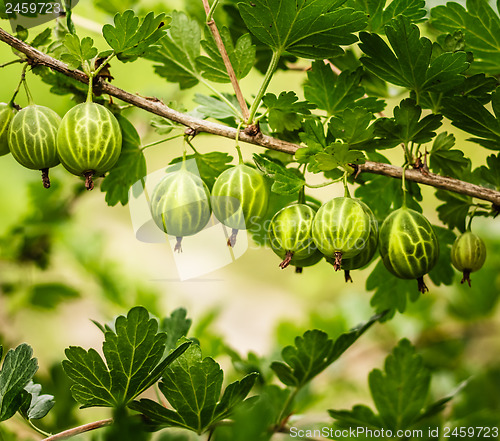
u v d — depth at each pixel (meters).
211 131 0.59
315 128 0.59
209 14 0.60
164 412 0.57
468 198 0.61
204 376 0.57
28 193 0.73
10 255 0.73
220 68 0.61
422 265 0.58
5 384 0.57
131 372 0.57
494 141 0.60
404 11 0.61
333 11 0.58
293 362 0.61
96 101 0.60
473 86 0.59
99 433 0.60
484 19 0.61
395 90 0.64
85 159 0.57
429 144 0.70
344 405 0.73
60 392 0.64
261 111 0.63
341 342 0.61
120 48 0.58
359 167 0.59
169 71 0.63
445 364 0.73
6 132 0.58
